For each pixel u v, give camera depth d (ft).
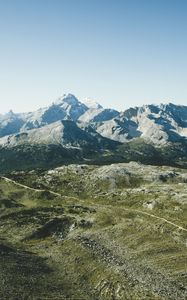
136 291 277.85
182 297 264.72
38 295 272.31
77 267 342.03
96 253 368.27
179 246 364.58
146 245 376.89
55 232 456.45
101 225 458.91
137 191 599.98
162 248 362.53
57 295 277.44
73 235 438.40
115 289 286.66
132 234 412.98
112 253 366.02
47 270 338.95
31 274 319.06
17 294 266.98
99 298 278.05
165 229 410.11
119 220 467.93
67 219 485.15
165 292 273.13
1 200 587.68
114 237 413.39
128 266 328.29
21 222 490.90
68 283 309.22
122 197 583.99
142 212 488.85
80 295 282.97
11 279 295.28
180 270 309.42
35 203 609.42
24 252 387.55
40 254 388.98
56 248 405.59
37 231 457.27
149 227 423.64
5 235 456.45
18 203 588.91
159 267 320.50
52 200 618.03
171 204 500.33
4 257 348.79
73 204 583.99
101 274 317.01
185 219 438.40
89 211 522.88
